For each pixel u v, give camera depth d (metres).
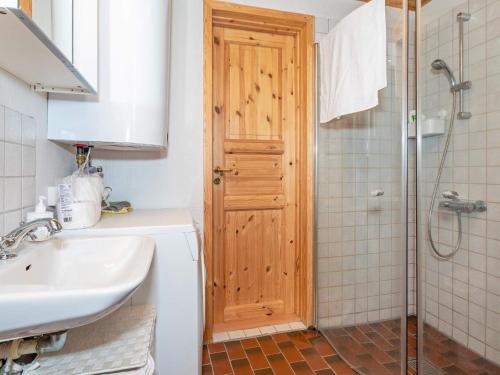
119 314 1.05
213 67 1.95
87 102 1.23
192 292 1.26
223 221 2.00
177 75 1.77
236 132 2.02
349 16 1.60
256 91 2.04
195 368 1.28
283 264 2.15
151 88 1.34
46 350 0.79
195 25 1.78
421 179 1.64
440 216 1.70
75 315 0.60
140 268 0.76
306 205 2.03
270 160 2.09
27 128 1.02
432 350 1.66
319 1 1.89
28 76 0.94
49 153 1.22
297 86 2.09
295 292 2.17
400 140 1.44
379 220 1.60
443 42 1.69
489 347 1.51
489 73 1.50
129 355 0.81
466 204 1.61
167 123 1.62
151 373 0.81
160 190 1.78
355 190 1.76
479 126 1.55
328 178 1.94
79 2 1.15
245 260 2.07
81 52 1.17
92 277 0.98
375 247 1.62
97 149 1.67
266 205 2.09
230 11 1.82
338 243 1.87
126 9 1.27
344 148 1.83
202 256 1.62
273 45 2.07
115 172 1.72
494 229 1.50
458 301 1.63
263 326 2.04
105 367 0.76
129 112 1.29
